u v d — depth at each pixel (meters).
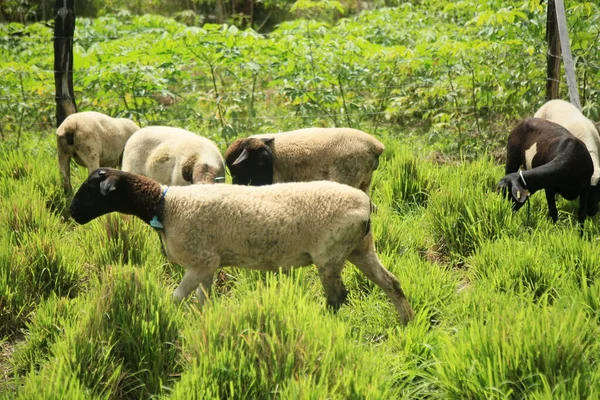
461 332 4.77
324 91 10.82
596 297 5.29
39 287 6.12
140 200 5.59
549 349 4.30
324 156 7.33
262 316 4.69
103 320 4.93
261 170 7.30
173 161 7.43
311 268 6.43
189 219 5.48
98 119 8.42
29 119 12.20
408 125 12.70
